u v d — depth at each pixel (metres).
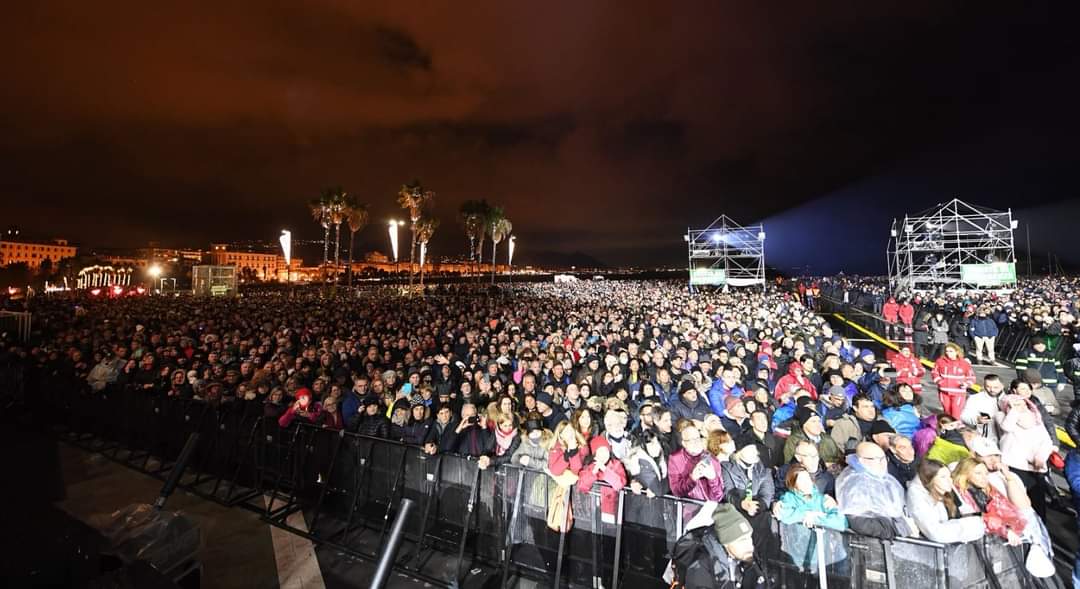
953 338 16.75
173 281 60.06
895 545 3.67
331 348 13.13
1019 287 31.14
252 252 174.75
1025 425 5.27
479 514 5.42
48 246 146.25
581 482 4.80
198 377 9.18
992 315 17.19
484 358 11.30
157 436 8.49
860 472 3.99
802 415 5.40
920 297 26.48
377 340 14.72
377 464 6.20
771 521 3.97
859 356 11.42
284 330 15.62
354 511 6.25
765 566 3.87
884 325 22.20
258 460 7.29
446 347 13.22
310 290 60.31
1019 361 10.98
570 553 4.86
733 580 3.43
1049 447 5.15
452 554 5.50
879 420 5.14
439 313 23.94
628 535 4.62
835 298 34.56
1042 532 3.82
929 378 13.86
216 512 6.57
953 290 27.45
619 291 46.56
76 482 7.42
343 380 9.03
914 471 4.77
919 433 5.45
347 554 5.60
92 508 6.48
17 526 3.22
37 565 2.79
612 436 5.57
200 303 31.67
